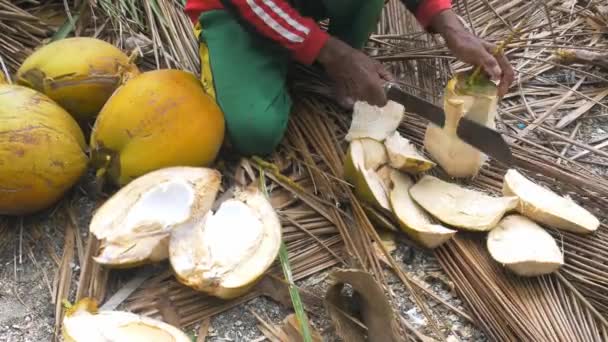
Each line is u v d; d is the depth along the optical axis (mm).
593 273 1828
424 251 1881
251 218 1822
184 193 1828
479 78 1869
